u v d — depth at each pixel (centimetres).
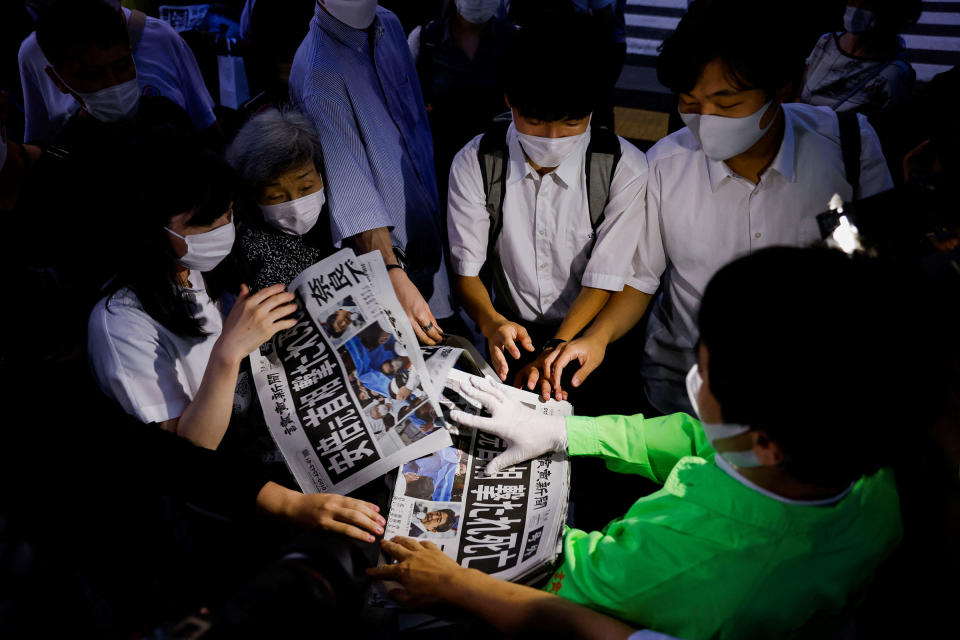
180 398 132
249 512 119
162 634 70
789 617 85
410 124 196
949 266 88
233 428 131
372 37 179
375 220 168
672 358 169
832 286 70
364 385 121
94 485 127
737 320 72
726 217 146
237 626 70
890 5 212
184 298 133
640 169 155
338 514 112
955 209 93
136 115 193
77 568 124
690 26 122
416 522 112
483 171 161
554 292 177
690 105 132
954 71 134
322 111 167
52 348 167
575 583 99
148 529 136
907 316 70
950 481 99
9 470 128
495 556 109
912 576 111
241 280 151
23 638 100
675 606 87
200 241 125
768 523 82
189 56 241
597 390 200
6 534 106
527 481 120
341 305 126
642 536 92
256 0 191
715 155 135
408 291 166
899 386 69
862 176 138
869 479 89
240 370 133
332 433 118
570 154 154
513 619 93
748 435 78
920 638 108
